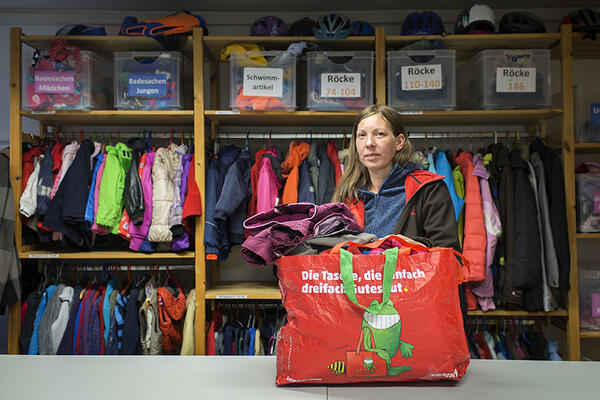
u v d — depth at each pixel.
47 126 2.68
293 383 0.79
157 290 2.19
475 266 2.07
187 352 2.18
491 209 2.14
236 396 0.75
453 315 0.76
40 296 2.25
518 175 2.18
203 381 0.82
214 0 2.57
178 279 2.45
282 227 0.88
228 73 2.72
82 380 0.83
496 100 2.21
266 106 2.21
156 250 2.26
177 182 2.21
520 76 2.18
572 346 2.18
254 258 0.90
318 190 2.26
